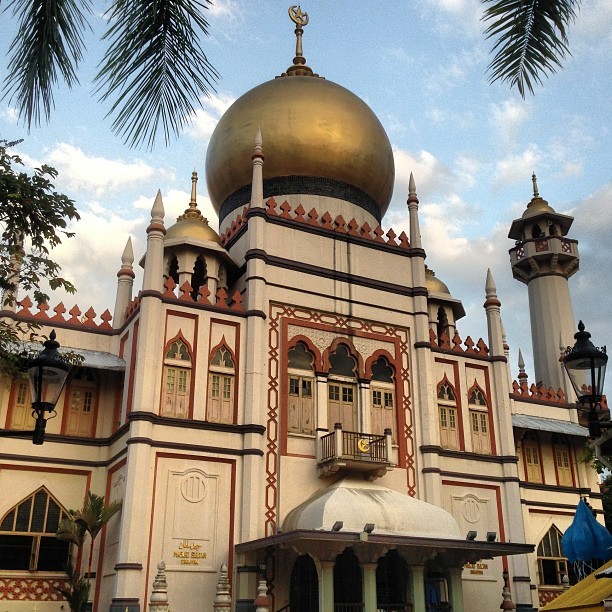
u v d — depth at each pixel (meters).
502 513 24.17
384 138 29.36
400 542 17.84
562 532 27.03
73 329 22.98
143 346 19.94
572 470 28.50
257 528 19.61
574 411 29.83
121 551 17.84
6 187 13.01
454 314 29.89
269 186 27.16
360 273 24.39
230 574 19.09
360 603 18.03
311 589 19.77
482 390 25.56
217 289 23.58
